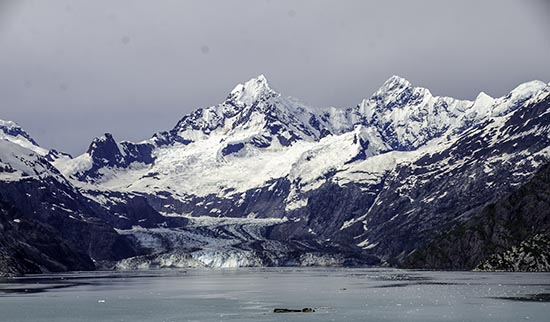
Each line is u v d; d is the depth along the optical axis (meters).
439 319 197.50
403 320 197.38
